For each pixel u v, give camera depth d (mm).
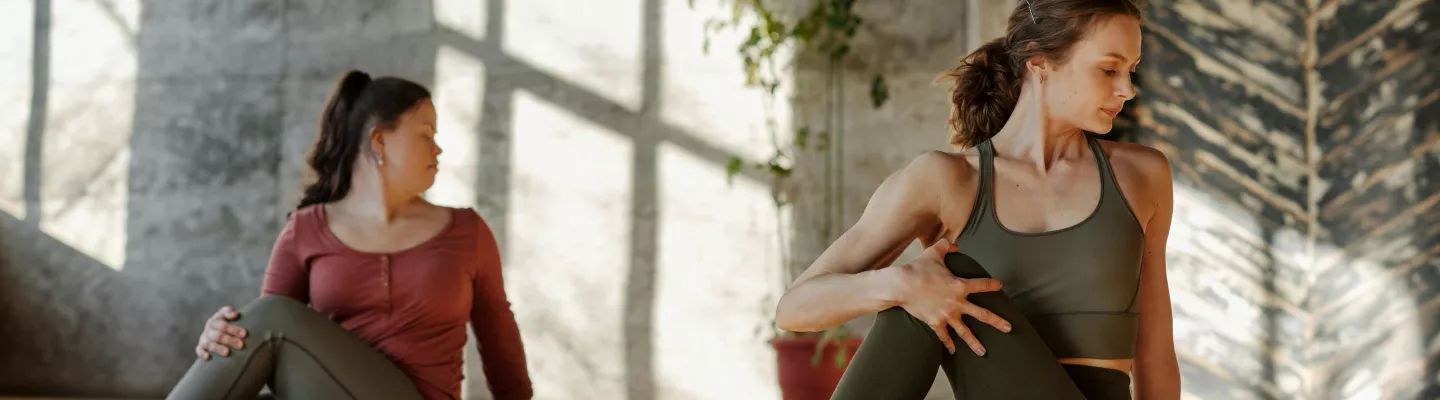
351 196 2645
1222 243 4340
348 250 2562
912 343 1622
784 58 5340
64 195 5922
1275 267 4289
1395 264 4180
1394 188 4188
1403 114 4176
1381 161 4199
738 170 5215
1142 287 1885
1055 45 1733
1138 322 1857
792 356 4695
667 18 5461
